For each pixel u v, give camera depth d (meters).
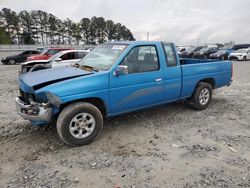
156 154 3.84
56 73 4.39
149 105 5.00
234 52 27.69
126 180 3.16
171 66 5.19
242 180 3.14
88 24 95.50
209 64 6.05
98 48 5.26
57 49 19.06
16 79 12.38
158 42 5.03
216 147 4.07
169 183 3.09
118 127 4.98
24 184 3.08
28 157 3.75
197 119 5.49
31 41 87.44
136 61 4.64
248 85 10.12
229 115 5.80
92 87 4.07
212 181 3.12
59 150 3.98
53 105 3.87
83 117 4.06
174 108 6.30
